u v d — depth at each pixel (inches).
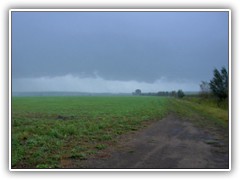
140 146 609.9
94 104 2450.8
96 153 536.1
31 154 516.4
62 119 1094.4
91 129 789.9
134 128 865.5
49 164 460.8
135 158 504.7
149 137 725.3
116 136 727.7
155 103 2645.2
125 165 460.1
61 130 742.5
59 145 586.2
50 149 553.3
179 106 2098.9
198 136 746.8
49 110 1640.0
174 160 494.0
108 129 828.6
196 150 574.6
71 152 534.3
